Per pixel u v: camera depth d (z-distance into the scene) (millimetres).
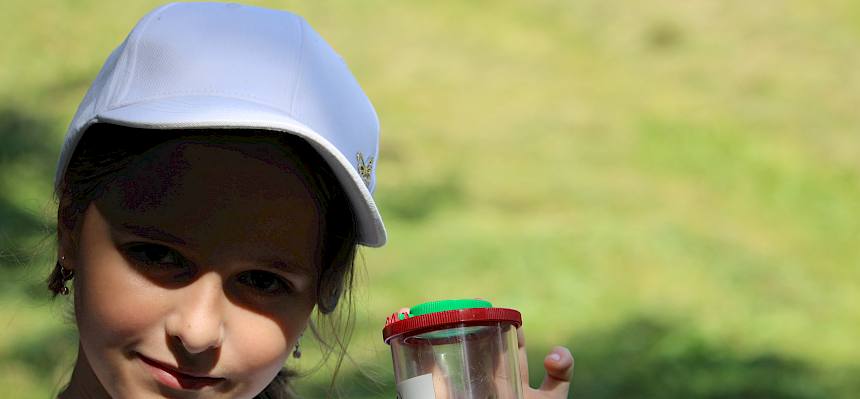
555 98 15922
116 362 2279
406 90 15852
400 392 2414
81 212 2332
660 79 16656
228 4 2518
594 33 18016
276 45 2426
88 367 2521
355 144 2482
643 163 14344
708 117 15570
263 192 2281
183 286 2244
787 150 14906
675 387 9219
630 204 13219
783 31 17766
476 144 14516
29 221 9914
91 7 17141
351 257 2523
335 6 17953
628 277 11289
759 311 10891
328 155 2322
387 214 12375
